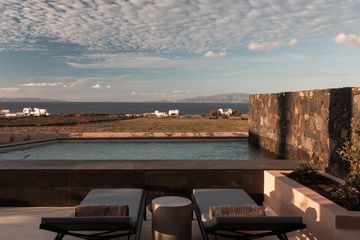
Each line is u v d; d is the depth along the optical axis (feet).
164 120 79.97
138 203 14.48
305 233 13.99
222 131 55.72
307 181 16.80
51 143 46.96
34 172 18.72
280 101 35.09
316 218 13.05
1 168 18.75
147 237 14.43
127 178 18.99
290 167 19.52
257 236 11.85
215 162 21.01
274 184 17.43
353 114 18.47
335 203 13.02
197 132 53.21
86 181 18.86
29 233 14.83
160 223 12.87
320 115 23.76
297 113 29.48
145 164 20.27
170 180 19.11
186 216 12.97
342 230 11.68
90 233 11.87
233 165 20.07
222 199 15.11
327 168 21.99
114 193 16.01
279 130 35.42
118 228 11.07
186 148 44.70
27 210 18.22
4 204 18.75
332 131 21.38
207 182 19.16
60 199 18.86
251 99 48.75
